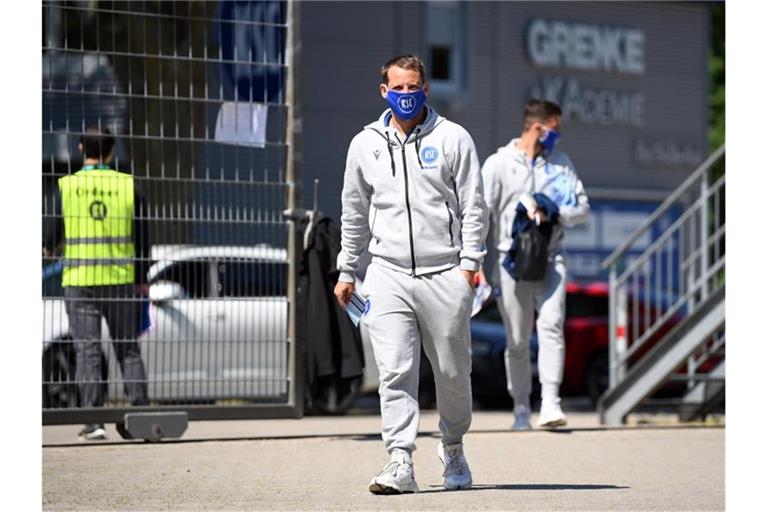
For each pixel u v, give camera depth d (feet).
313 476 46.83
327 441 59.62
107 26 62.28
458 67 158.51
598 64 168.35
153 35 62.08
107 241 59.82
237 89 61.62
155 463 51.06
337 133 148.05
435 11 156.56
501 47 161.17
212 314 61.00
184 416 59.16
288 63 61.57
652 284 167.02
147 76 61.87
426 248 39.91
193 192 61.05
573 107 166.30
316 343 59.16
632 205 170.09
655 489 44.34
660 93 173.37
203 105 61.26
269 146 61.77
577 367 104.01
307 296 59.62
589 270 166.71
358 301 41.86
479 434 62.18
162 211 60.80
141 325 60.34
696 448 57.98
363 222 41.60
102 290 59.82
